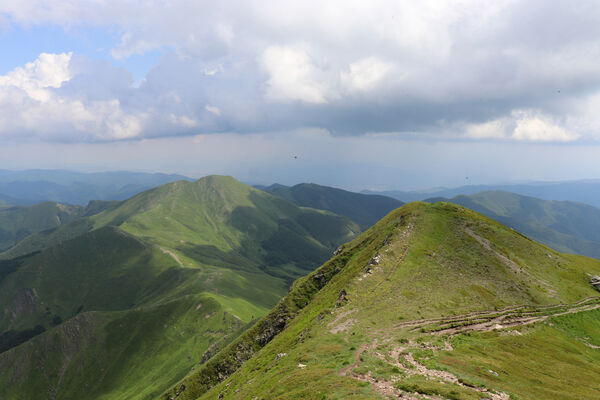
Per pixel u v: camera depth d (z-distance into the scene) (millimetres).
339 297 82875
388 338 56219
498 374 42875
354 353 48156
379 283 85625
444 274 93125
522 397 35875
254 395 46656
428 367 42000
